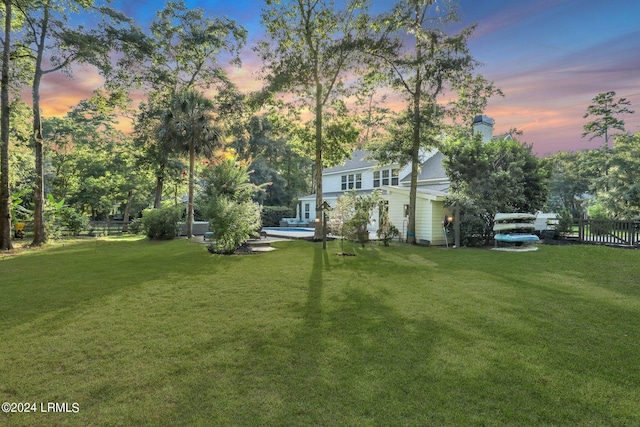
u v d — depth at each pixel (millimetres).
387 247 12336
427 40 12250
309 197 27969
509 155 13539
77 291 5523
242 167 15328
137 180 27297
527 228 12297
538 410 2236
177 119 16609
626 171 20875
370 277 6746
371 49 12727
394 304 4805
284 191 36969
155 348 3256
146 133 21688
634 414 2191
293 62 13523
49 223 14523
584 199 31797
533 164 13633
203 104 16656
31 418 2139
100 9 13625
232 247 10312
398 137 13797
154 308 4602
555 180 31953
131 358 3029
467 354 3111
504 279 6531
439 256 9797
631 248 10867
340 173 26484
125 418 2146
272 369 2820
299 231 21781
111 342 3398
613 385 2562
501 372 2762
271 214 30891
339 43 13133
